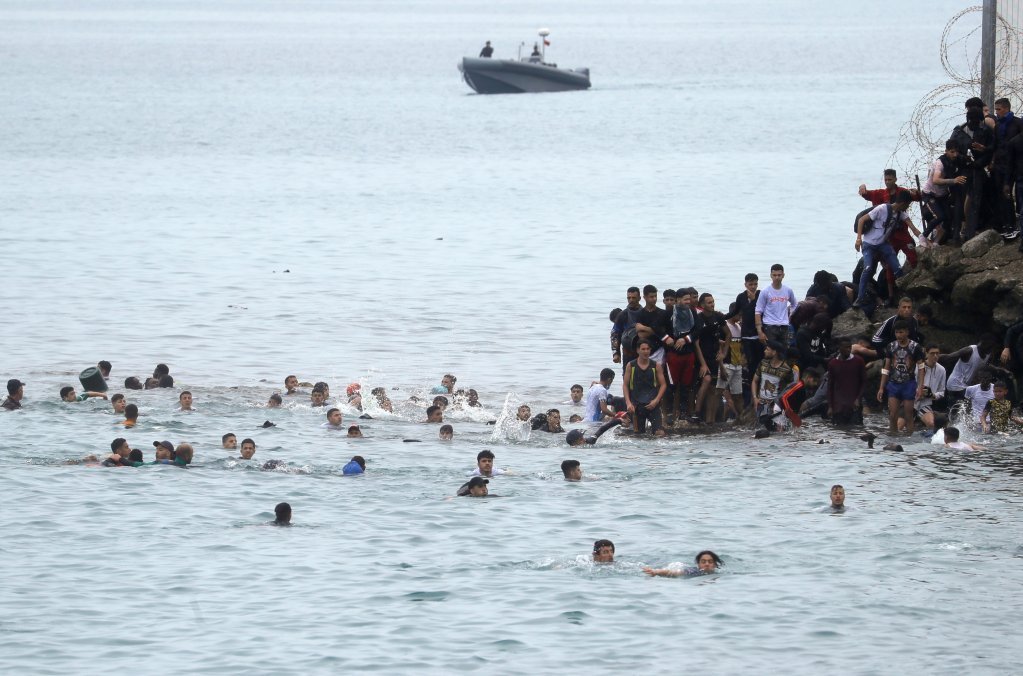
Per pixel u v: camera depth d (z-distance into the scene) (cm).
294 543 8062
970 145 11162
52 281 18038
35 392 12012
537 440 10556
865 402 11288
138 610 7031
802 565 7588
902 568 7500
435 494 9031
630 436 10625
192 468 9612
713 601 7119
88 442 10288
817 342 11256
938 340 11131
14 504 8688
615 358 11212
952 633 6675
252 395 12125
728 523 8319
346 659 6456
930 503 8588
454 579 7481
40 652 6506
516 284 18050
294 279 18450
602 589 7306
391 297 17162
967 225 11300
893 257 11550
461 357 13862
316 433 10775
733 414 11238
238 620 6912
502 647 6588
